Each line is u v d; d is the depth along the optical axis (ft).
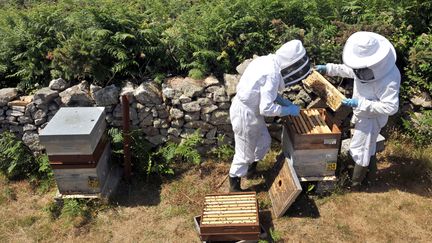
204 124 17.92
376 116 15.08
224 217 14.30
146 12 21.86
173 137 18.29
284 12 20.62
